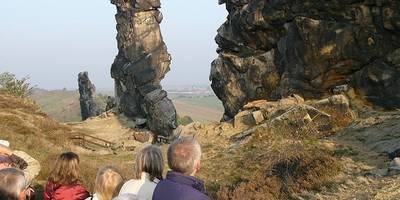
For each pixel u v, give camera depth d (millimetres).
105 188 4887
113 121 52594
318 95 24891
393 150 14852
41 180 13742
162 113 48344
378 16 22125
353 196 11297
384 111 21234
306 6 25109
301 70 25297
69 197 5371
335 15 23969
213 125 26609
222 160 19094
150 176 4617
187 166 3951
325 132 19766
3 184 3566
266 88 28234
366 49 22734
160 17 54531
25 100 36531
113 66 56812
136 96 52438
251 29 28766
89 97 66562
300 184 13539
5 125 23719
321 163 14422
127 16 54125
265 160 16641
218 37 32438
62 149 23531
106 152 26359
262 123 23719
